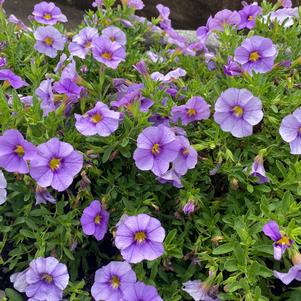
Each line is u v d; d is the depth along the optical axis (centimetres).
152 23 35
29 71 31
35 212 25
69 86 28
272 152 26
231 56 31
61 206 25
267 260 26
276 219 23
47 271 24
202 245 25
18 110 26
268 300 22
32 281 24
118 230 23
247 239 23
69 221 25
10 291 25
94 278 26
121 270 23
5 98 27
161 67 32
